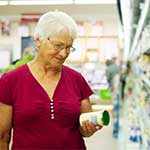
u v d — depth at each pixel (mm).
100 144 6305
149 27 3043
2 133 2035
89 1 9125
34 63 2090
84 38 10953
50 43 1905
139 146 4262
